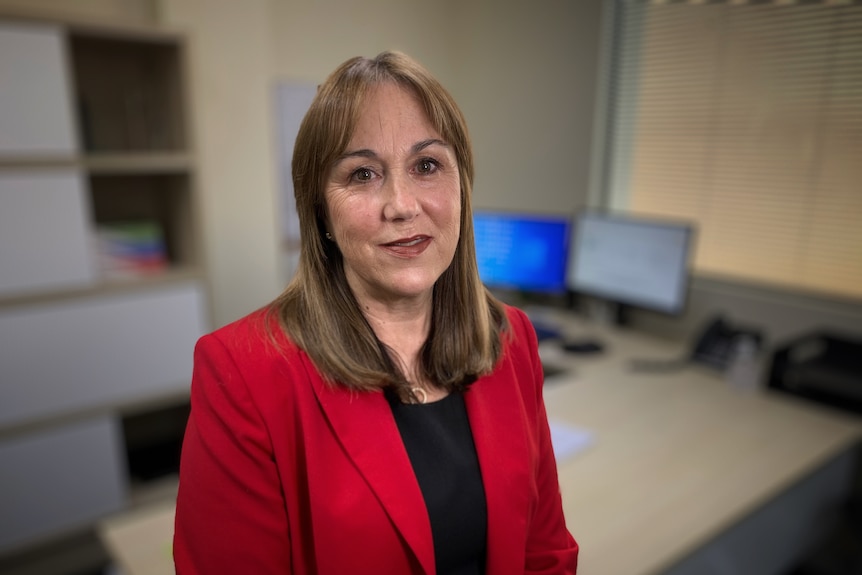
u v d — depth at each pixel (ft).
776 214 7.38
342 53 9.90
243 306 9.22
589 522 4.02
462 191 2.35
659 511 4.14
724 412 5.74
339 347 2.25
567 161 9.29
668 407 5.83
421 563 2.17
